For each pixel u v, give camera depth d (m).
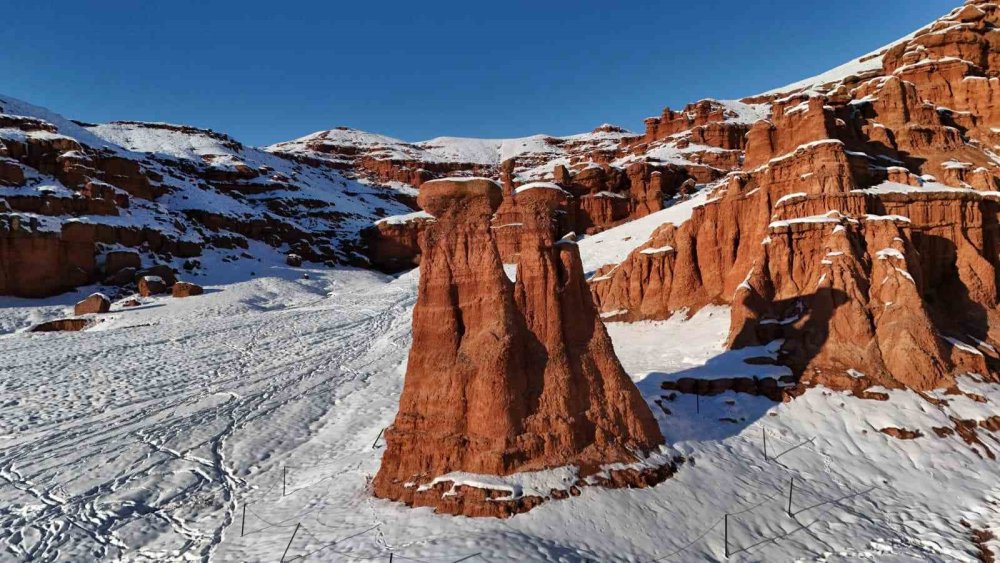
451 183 18.19
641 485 16.41
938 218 30.55
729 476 18.06
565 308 18.45
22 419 26.33
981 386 23.95
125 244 64.75
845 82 75.19
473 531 13.88
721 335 31.62
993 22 53.19
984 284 29.52
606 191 85.50
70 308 52.84
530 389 17.17
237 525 16.97
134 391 31.20
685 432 20.62
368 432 25.48
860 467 19.72
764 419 22.38
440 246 18.42
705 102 123.75
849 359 24.59
